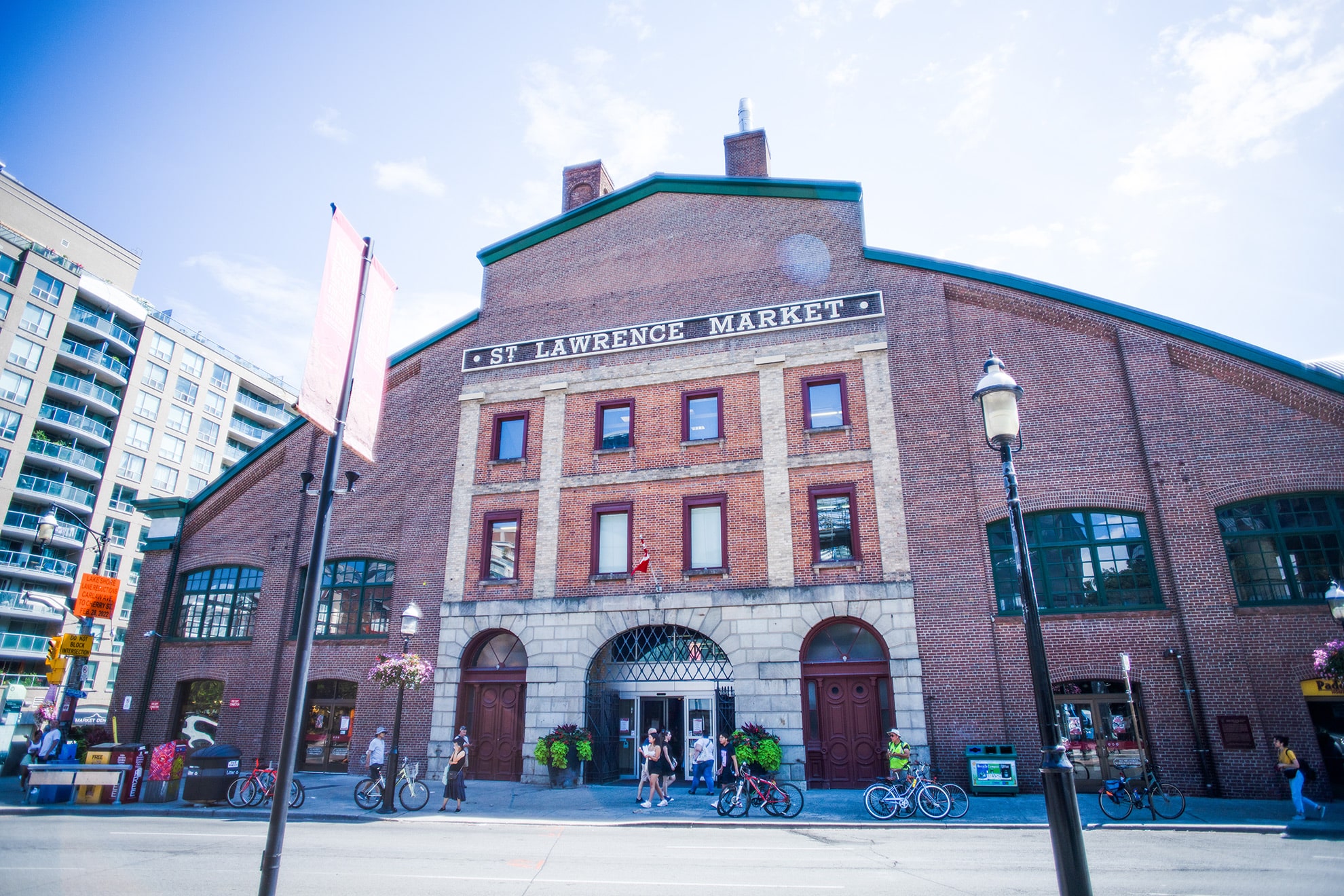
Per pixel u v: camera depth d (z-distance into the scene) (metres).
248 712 25.53
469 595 23.78
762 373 23.23
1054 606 19.50
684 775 20.80
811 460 21.89
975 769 17.95
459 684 22.91
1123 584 19.23
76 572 53.03
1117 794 15.00
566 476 24.09
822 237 24.36
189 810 16.92
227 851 12.03
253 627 27.02
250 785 17.80
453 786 16.83
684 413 23.70
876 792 15.32
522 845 12.73
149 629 28.16
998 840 12.96
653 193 26.89
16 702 46.59
